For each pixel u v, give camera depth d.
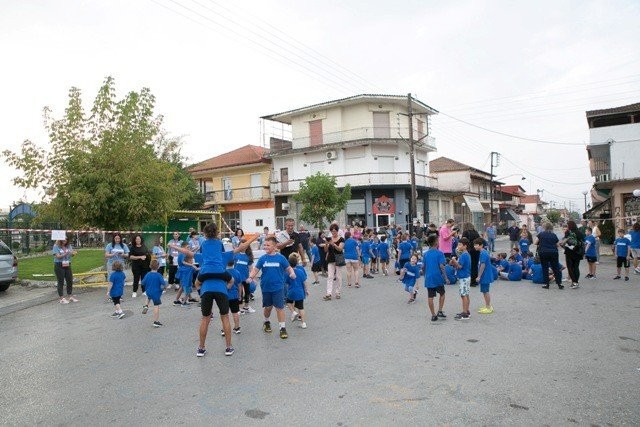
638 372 4.82
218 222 21.88
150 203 15.63
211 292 6.00
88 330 7.83
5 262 12.66
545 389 4.43
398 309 8.95
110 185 15.06
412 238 15.64
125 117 16.17
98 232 13.07
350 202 36.06
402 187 36.00
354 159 36.47
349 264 12.56
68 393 4.77
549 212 108.06
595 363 5.16
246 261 9.00
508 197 69.69
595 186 25.17
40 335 7.60
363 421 3.86
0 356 6.34
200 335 6.00
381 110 36.75
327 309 9.17
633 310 8.01
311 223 31.83
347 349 6.09
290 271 7.14
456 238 13.49
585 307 8.45
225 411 4.16
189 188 35.59
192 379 5.08
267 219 40.94
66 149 15.19
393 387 4.62
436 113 40.72
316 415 4.01
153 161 16.56
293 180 38.47
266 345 6.45
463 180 49.66
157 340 6.94
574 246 10.85
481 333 6.73
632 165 24.06
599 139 24.89
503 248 29.69
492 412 3.96
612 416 3.82
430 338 6.54
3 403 4.55
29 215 26.12
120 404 4.42
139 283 11.99
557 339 6.23
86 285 13.59
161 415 4.12
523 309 8.48
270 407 4.22
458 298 10.05
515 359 5.40
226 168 42.88
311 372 5.18
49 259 22.48
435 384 4.67
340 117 37.06
